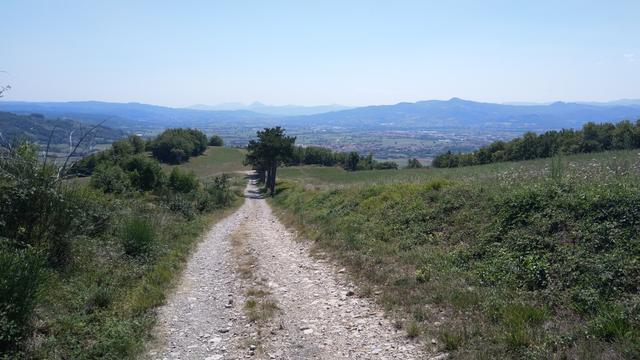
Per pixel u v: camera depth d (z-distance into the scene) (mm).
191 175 45281
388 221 14047
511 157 75438
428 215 12828
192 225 21281
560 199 9305
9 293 6242
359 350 6500
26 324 6492
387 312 7891
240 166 121000
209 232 21312
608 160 17047
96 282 9414
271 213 33625
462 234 10891
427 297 8133
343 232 14922
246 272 11828
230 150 145125
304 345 6793
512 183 12594
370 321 7625
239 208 42250
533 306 6773
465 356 5723
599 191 8938
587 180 10555
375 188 19312
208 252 15508
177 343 7105
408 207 14242
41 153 9812
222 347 6891
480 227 10641
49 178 9461
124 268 10781
